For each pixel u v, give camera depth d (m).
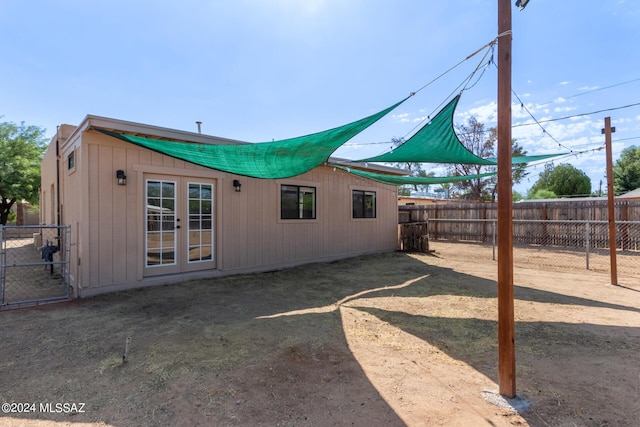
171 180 6.06
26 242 13.55
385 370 2.77
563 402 2.27
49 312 4.36
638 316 4.21
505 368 2.32
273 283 6.23
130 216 5.53
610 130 5.91
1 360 2.95
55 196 7.86
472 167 17.92
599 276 6.77
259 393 2.40
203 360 2.96
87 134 5.08
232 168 5.46
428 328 3.83
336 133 4.32
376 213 10.59
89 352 3.12
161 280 5.88
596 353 3.12
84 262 5.07
